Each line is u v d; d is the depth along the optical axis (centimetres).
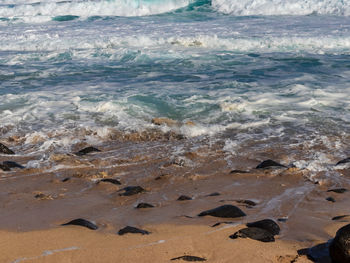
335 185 441
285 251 282
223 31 1786
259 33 1697
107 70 1184
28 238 304
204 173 488
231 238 301
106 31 1902
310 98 814
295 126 673
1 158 557
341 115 721
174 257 273
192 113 751
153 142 616
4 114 760
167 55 1370
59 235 308
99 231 319
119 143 615
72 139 631
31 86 988
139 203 387
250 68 1156
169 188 441
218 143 602
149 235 308
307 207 377
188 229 319
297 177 466
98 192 429
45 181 466
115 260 270
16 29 2095
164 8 2636
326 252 280
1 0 3188
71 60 1364
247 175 475
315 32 1673
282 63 1216
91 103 820
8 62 1351
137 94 874
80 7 2759
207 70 1145
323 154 544
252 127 673
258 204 385
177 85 965
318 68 1129
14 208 382
